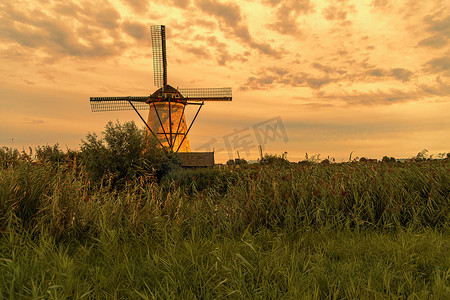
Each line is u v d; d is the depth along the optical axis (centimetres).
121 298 291
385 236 484
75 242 472
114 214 536
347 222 530
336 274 335
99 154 1218
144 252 431
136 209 550
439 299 265
